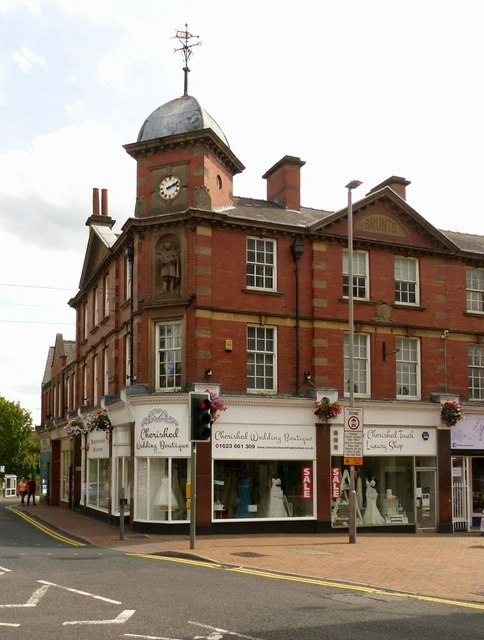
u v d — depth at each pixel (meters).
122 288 28.06
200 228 24.27
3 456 70.62
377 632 9.05
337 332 26.02
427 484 26.75
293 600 11.30
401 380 27.14
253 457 23.88
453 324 28.28
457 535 25.11
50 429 44.47
